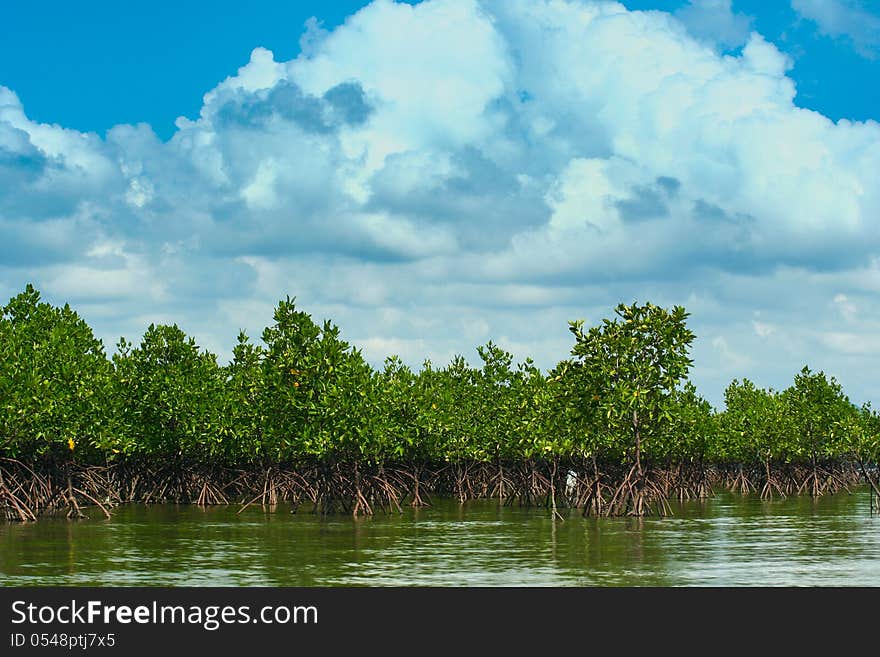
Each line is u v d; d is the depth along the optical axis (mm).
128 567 29062
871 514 48688
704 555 31344
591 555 31359
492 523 42875
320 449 45000
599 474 47312
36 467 45562
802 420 66125
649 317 43125
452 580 26812
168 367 54344
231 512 49812
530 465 56625
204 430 53000
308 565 29359
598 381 43219
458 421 57125
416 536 37188
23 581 26828
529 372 53688
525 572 27938
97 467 50719
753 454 69562
